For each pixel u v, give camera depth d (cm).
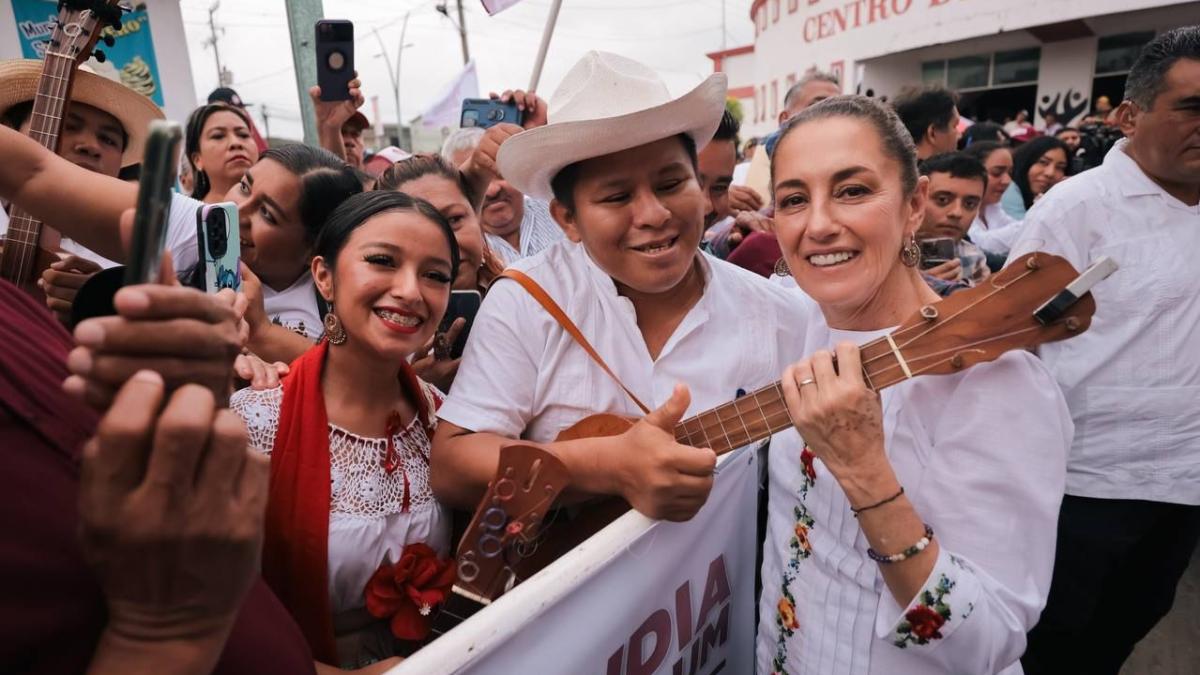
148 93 425
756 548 182
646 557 130
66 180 117
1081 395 240
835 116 127
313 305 240
